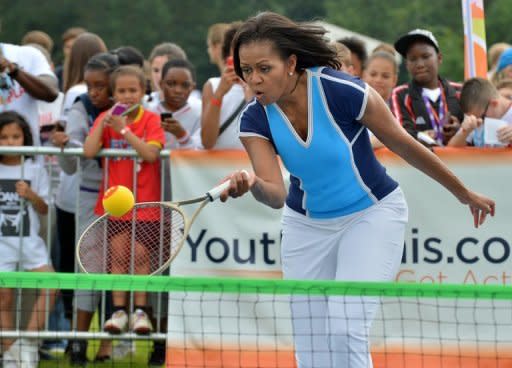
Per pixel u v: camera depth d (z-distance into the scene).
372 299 14.54
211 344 18.58
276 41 13.72
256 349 18.53
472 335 18.28
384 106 14.14
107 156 19.45
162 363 20.03
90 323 20.53
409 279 18.77
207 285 14.27
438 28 93.31
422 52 20.22
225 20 101.75
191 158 19.16
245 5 102.38
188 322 18.56
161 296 20.42
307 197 14.67
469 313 18.28
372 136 18.78
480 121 19.16
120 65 20.91
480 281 18.70
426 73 20.23
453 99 20.42
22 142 20.06
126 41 100.25
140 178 19.48
